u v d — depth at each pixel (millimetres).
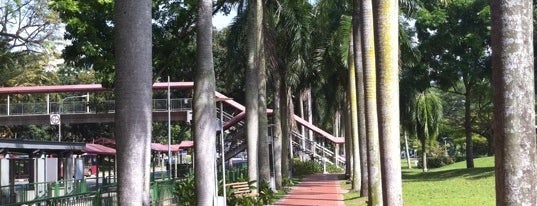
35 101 51594
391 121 11273
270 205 20844
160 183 18594
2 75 47375
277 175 28250
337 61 30234
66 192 23203
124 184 7371
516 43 6340
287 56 30000
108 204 14148
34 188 21875
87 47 15570
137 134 7438
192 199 17734
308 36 28250
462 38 30547
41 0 37812
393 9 11297
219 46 47000
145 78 7559
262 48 24531
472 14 30078
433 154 67438
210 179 13148
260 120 24031
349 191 26828
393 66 11273
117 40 7602
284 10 27203
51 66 53812
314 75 35938
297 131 49094
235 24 26328
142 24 7582
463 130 61000
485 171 32719
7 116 44031
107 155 38656
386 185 11289
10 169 26188
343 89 37000
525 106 6328
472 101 43656
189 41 17953
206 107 13188
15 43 38906
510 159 6309
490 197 20078
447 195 21875
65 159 29516
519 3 6379
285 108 34812
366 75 17938
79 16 15531
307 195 24984
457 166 47125
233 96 46625
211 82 13297
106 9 15594
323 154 50625
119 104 7500
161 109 42500
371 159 18000
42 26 38781
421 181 31641
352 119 28359
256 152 21953
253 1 22500
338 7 27812
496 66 6473
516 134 6297
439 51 31984
